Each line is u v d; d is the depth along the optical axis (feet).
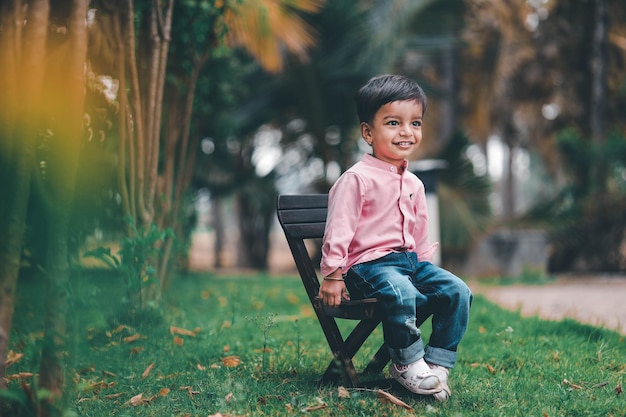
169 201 15.02
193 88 15.44
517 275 32.76
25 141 6.56
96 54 12.14
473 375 9.63
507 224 34.94
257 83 36.06
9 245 6.50
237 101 34.96
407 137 8.61
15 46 6.62
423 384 7.96
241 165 40.01
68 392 6.88
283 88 35.60
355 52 34.24
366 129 8.85
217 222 53.88
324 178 36.68
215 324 14.25
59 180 6.82
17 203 6.54
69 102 6.86
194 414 7.79
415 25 34.40
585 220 34.86
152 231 12.81
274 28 17.81
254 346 12.03
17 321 13.43
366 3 34.71
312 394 8.44
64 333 6.78
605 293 24.08
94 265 16.20
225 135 29.19
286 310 17.92
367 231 8.47
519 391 8.62
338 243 8.14
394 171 8.71
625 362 10.46
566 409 7.90
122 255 12.58
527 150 60.59
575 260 36.04
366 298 8.26
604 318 17.16
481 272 32.94
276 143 40.88
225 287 23.94
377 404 7.93
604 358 10.66
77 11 6.91
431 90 37.68
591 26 40.04
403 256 8.48
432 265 8.63
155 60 13.34
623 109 39.96
